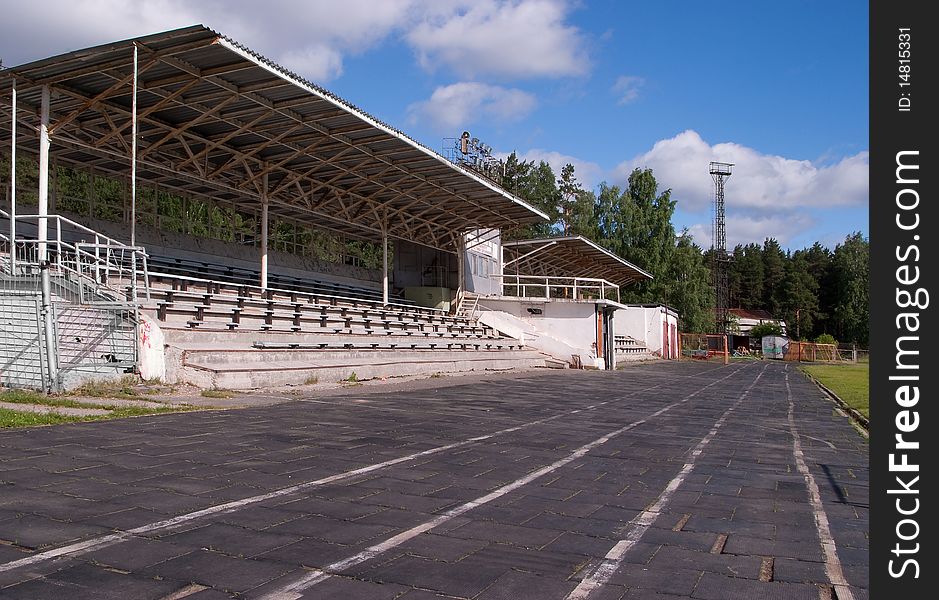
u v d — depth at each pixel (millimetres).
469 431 10234
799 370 43281
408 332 26953
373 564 4137
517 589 3834
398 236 32875
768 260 130250
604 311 36719
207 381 13828
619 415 13828
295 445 8164
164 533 4547
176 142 19875
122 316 13320
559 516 5492
